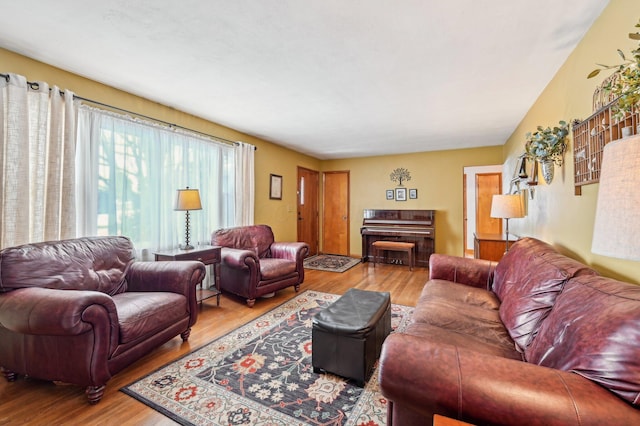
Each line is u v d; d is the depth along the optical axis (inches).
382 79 99.5
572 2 61.2
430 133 171.3
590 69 69.2
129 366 77.4
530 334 56.0
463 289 91.4
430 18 66.6
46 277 72.8
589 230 69.6
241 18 67.3
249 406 62.2
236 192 163.0
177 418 58.6
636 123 49.6
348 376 70.4
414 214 221.6
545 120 104.3
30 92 84.5
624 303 37.7
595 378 33.5
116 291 88.7
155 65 90.6
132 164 112.3
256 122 151.6
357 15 65.7
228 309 121.0
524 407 31.6
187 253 110.2
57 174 88.9
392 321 107.8
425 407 36.8
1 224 77.8
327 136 180.5
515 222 165.9
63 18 67.7
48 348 64.1
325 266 208.5
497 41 75.8
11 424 56.7
